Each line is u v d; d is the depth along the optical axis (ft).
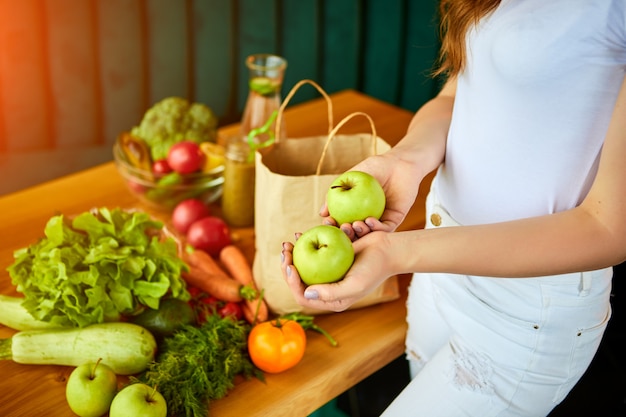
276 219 4.10
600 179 2.81
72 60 8.01
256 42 8.84
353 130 6.77
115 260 4.00
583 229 2.81
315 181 4.02
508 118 3.33
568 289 3.40
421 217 5.46
